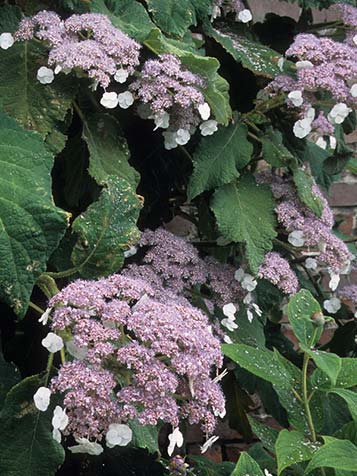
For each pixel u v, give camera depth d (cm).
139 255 82
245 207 79
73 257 64
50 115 68
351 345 101
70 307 54
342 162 94
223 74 91
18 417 59
